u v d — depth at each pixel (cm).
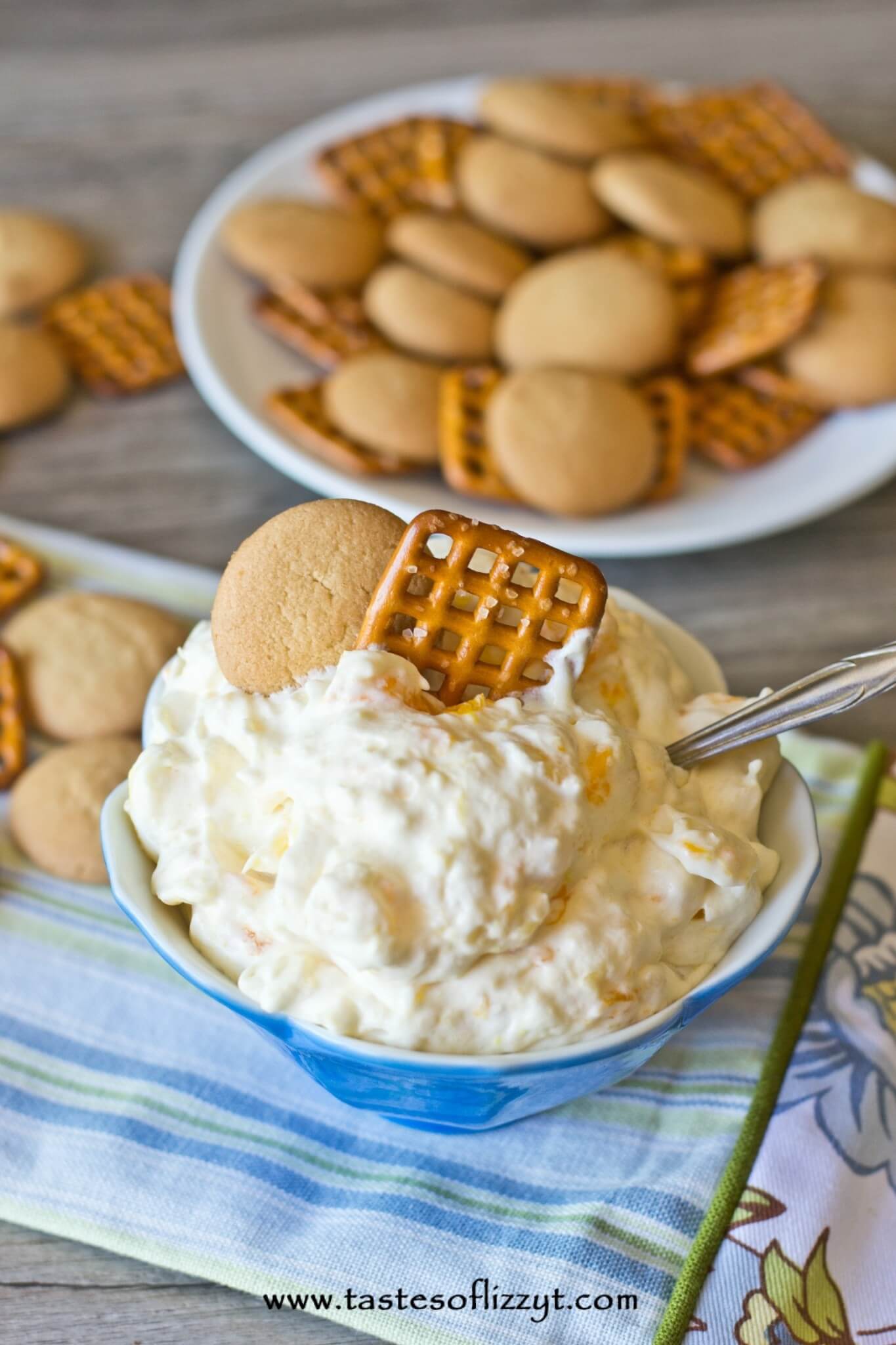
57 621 54
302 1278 46
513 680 45
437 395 59
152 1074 49
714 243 62
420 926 40
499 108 64
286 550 46
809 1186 47
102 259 64
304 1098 49
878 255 62
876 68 70
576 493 57
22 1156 48
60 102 69
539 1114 48
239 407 58
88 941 51
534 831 41
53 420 60
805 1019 49
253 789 45
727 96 67
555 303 61
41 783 52
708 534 56
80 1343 46
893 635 56
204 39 72
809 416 60
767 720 46
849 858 51
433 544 47
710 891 44
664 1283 46
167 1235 47
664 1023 42
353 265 62
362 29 72
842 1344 46
